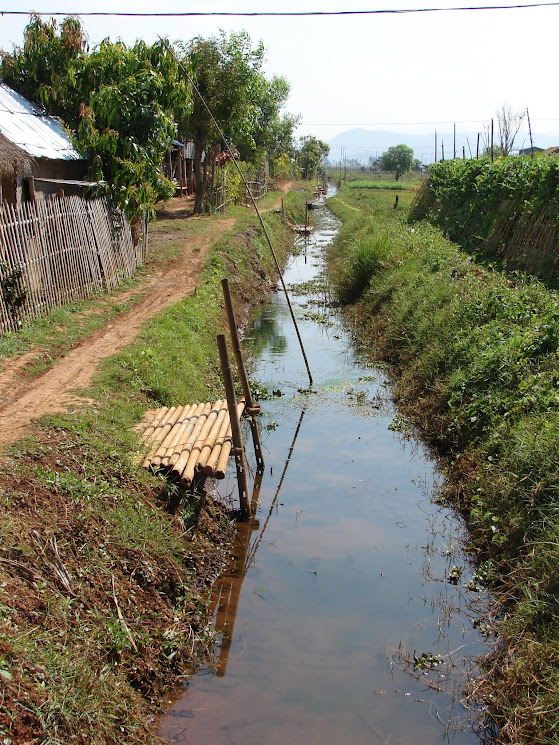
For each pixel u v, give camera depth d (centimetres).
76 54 1667
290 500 846
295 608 642
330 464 945
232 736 490
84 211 1373
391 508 827
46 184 1447
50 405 802
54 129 1563
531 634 541
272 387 1244
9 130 1358
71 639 471
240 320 1670
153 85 1592
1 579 471
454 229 2075
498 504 721
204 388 1086
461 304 1219
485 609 632
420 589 671
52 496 590
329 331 1658
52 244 1219
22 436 695
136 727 466
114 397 873
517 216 1656
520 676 507
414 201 2948
